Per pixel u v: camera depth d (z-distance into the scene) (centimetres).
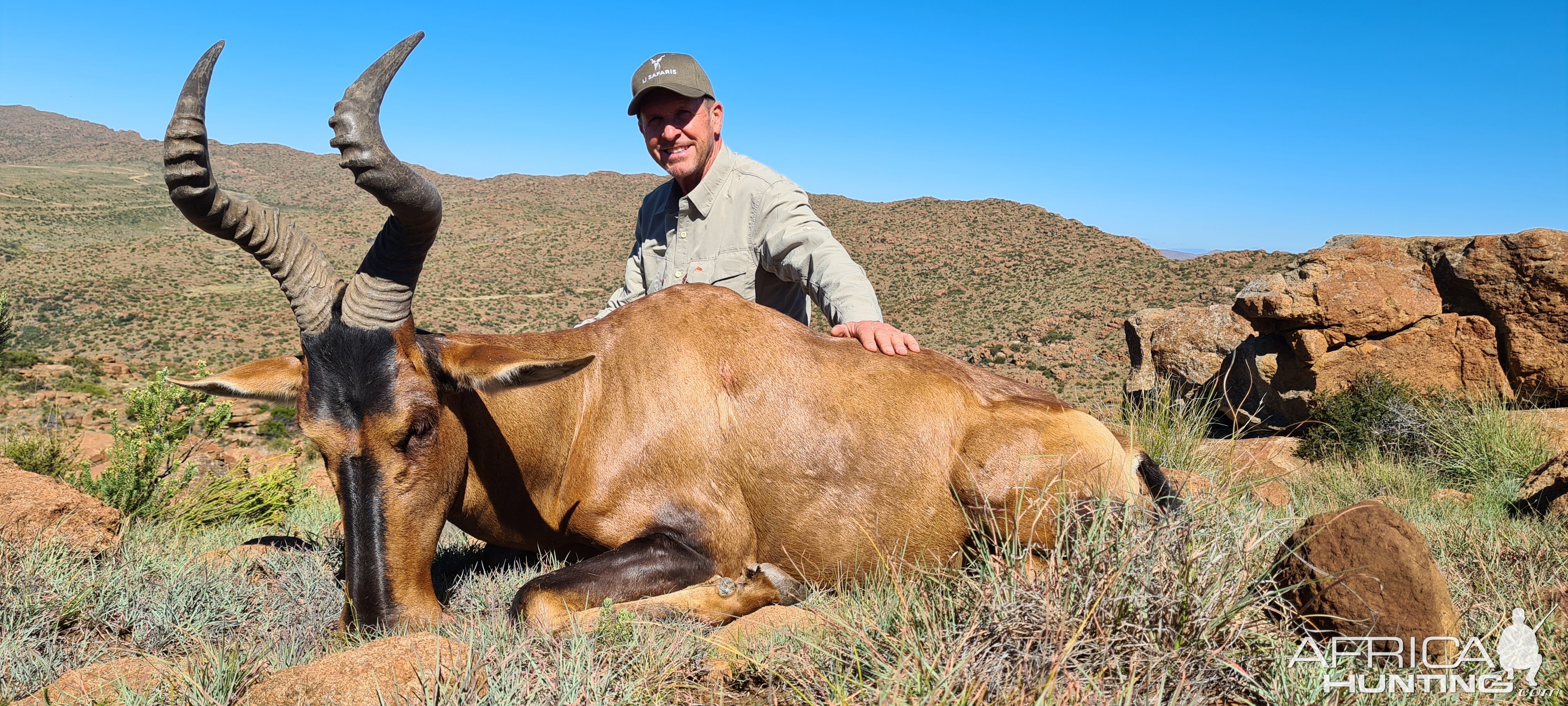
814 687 253
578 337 398
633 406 383
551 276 18462
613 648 278
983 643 252
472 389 344
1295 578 284
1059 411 382
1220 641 252
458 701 234
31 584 359
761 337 391
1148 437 715
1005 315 10131
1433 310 1152
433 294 16388
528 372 329
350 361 317
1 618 335
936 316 10838
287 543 521
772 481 377
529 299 16575
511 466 385
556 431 386
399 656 246
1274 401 1223
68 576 375
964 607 275
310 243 322
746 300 408
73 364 5559
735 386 380
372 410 317
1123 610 250
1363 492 803
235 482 788
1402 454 1003
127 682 266
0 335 2095
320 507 809
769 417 377
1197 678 238
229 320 12962
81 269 17100
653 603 340
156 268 17675
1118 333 7625
